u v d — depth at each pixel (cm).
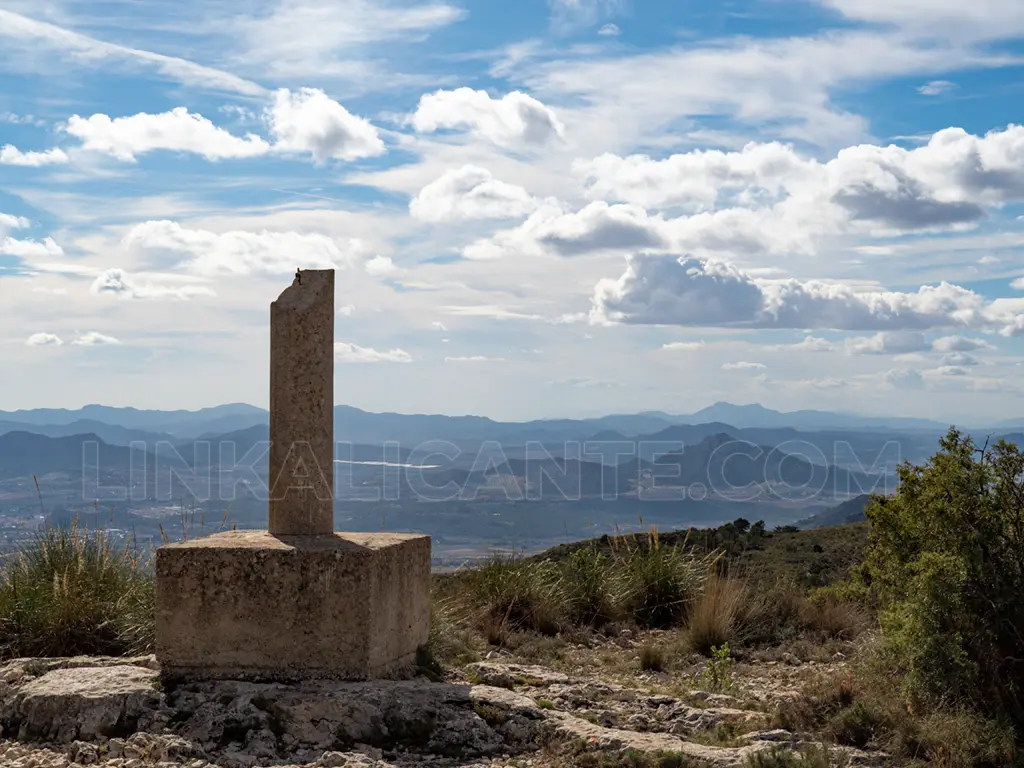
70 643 877
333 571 724
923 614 742
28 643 863
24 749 644
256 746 642
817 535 2262
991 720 684
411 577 799
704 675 929
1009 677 721
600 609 1244
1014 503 766
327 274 806
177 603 730
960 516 764
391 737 666
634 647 1132
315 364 794
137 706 674
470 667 839
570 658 1036
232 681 719
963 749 648
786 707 740
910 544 890
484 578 1214
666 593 1280
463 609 1159
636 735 663
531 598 1194
